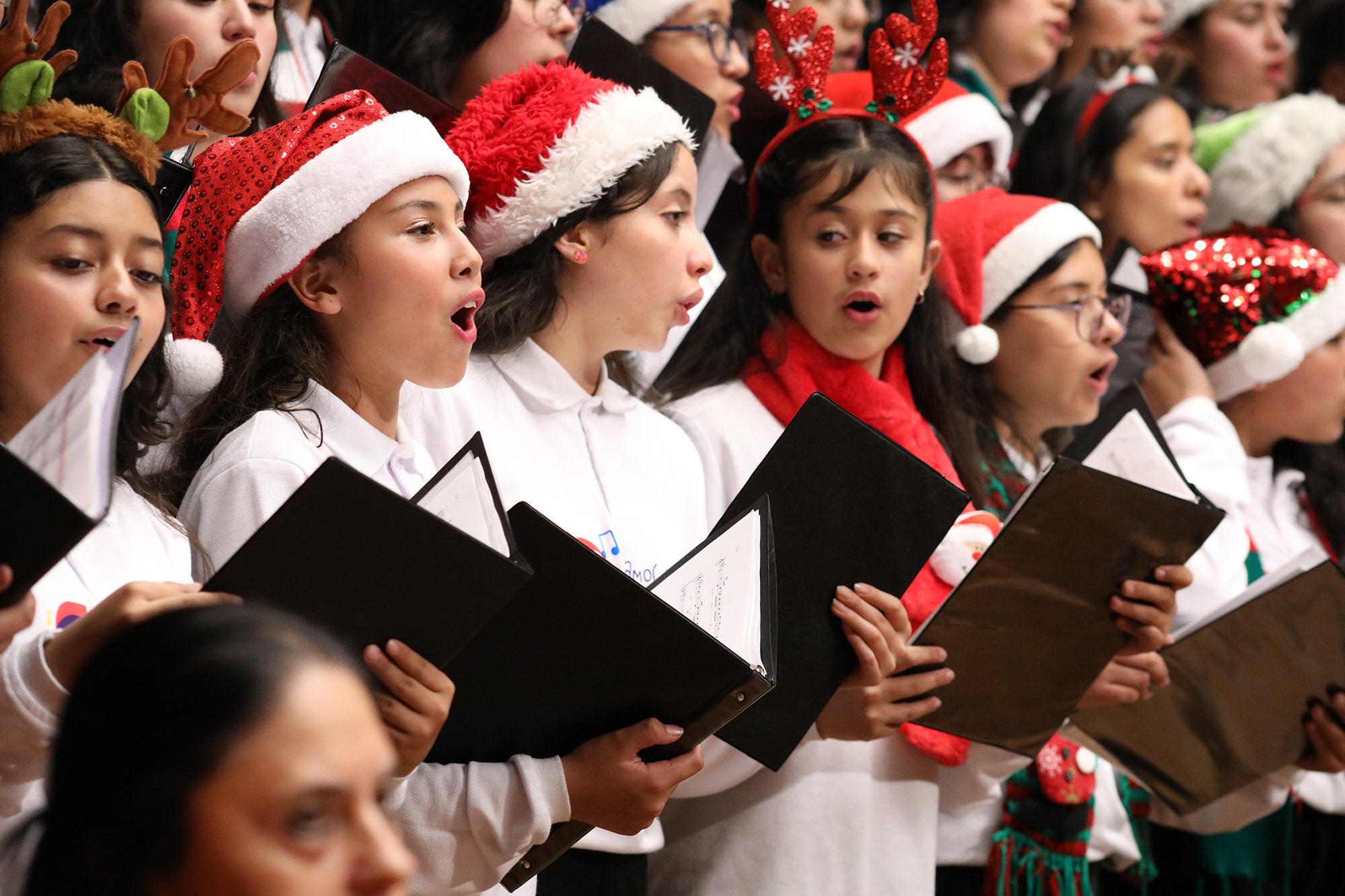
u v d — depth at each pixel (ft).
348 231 22.63
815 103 33.65
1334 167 48.88
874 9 51.72
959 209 37.96
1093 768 33.63
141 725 10.75
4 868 16.65
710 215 38.14
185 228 23.22
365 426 22.74
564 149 26.35
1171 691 32.30
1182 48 62.95
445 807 20.08
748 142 40.52
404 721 17.19
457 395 25.98
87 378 15.08
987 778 31.09
